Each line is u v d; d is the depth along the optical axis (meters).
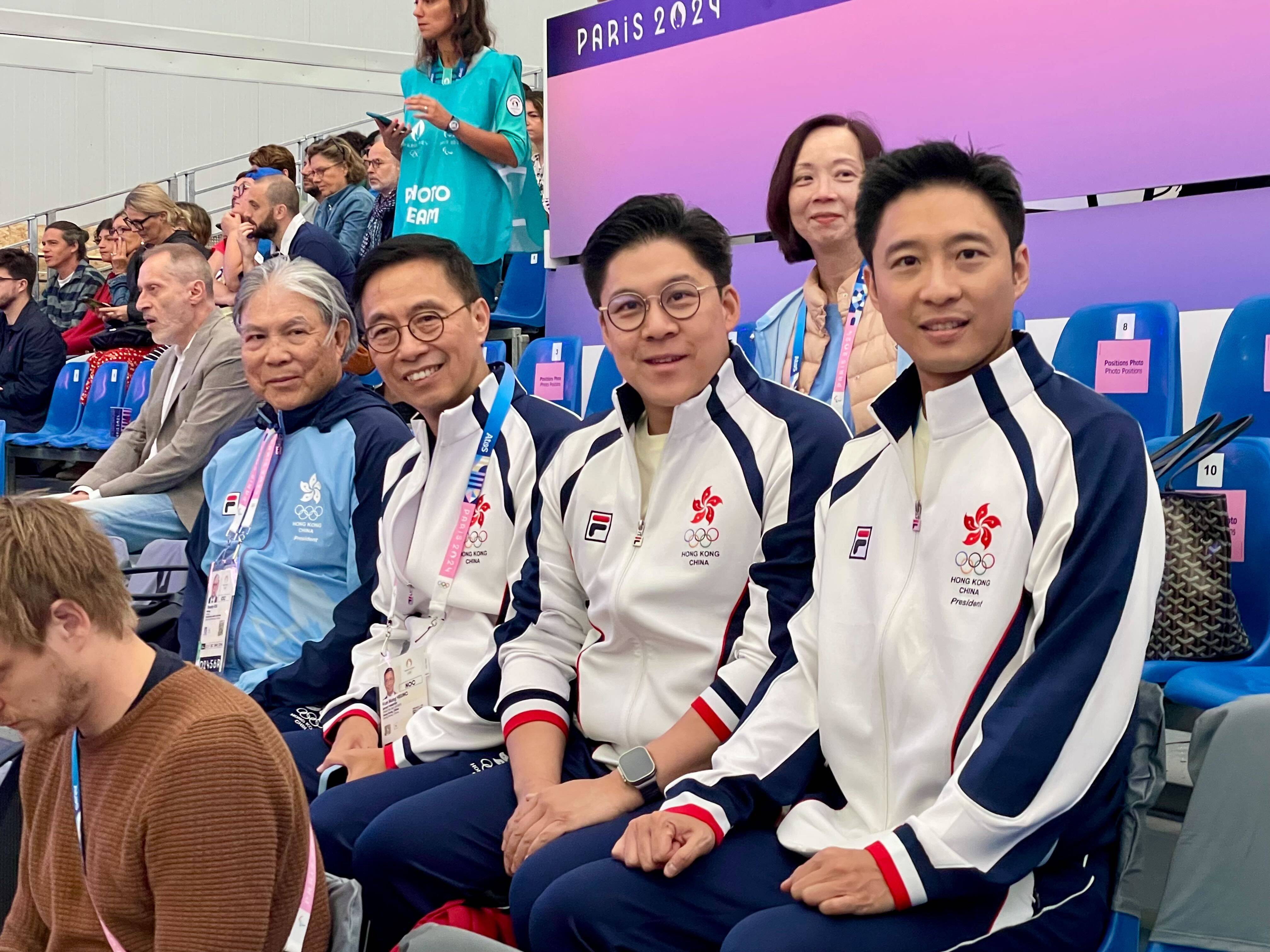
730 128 3.79
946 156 1.45
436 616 2.14
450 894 1.74
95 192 10.59
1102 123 2.92
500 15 10.83
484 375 2.24
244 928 1.19
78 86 10.45
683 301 1.75
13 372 6.93
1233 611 2.01
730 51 3.75
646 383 1.78
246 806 1.20
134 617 1.28
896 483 1.54
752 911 1.43
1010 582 1.38
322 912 1.36
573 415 2.15
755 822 1.56
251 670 2.46
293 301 2.51
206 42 10.78
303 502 2.52
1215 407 2.58
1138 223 2.88
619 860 1.48
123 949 1.25
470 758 1.95
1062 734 1.29
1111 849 1.44
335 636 2.36
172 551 3.32
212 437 3.58
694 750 1.65
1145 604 1.34
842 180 2.67
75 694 1.21
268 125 11.12
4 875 1.73
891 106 3.34
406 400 2.21
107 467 3.87
